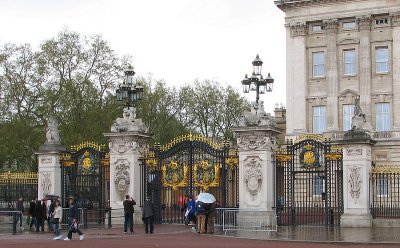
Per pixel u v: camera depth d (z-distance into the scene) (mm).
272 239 30219
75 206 31875
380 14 81125
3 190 46062
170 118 92812
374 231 34094
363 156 36969
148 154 42094
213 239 31047
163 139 87688
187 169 40531
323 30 84062
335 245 27641
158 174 41562
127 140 41906
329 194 38594
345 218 36781
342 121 82188
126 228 35562
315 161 38281
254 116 38562
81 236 31547
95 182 42938
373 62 81875
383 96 80688
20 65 73562
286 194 39219
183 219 43000
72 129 68312
